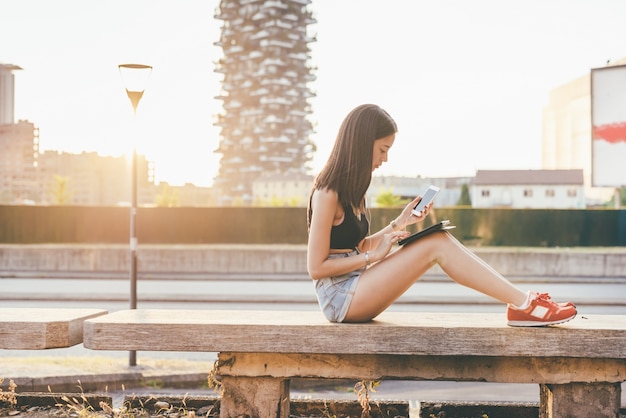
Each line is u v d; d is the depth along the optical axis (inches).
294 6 6505.9
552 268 1047.6
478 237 1269.7
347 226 164.7
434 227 159.3
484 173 4407.0
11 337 166.7
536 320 157.6
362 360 166.2
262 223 1325.0
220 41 6648.6
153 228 1327.5
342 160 161.9
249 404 168.9
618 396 164.4
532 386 378.3
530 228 1262.3
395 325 159.3
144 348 161.8
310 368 166.9
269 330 160.1
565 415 165.3
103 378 344.8
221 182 6584.6
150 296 781.9
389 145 166.2
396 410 195.8
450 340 157.6
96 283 968.3
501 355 157.2
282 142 6348.4
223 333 160.7
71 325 169.0
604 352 155.6
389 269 160.6
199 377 359.3
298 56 6491.1
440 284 954.7
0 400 197.3
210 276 1048.2
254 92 6417.3
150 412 195.0
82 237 1331.2
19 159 7844.5
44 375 334.3
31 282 980.6
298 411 197.3
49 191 2423.7
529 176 4345.5
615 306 749.9
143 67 412.2
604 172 970.7
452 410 195.9
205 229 1328.7
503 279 159.8
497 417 194.7
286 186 5895.7
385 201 2178.9
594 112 973.2
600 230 1251.2
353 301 161.5
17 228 1330.0
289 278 1037.8
